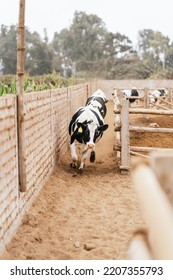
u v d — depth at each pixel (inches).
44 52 2559.1
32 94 253.0
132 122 622.5
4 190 182.5
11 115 198.8
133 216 240.4
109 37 2903.5
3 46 2581.2
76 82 1174.3
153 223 31.3
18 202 213.6
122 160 347.3
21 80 212.4
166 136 489.7
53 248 194.9
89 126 358.9
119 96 805.9
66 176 345.4
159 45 3070.9
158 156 36.6
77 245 197.2
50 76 911.0
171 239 29.8
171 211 32.5
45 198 272.2
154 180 34.9
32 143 253.0
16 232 206.5
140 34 3459.6
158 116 664.4
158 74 2261.3
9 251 183.3
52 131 345.4
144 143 456.4
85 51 2861.7
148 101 642.2
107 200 276.1
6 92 260.2
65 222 233.1
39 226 223.5
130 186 311.4
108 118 806.5
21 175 215.9
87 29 2866.6
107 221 234.5
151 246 32.2
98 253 188.1
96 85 1293.1
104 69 2701.8
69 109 489.4
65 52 2930.6
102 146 483.5
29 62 2527.1
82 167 357.1
